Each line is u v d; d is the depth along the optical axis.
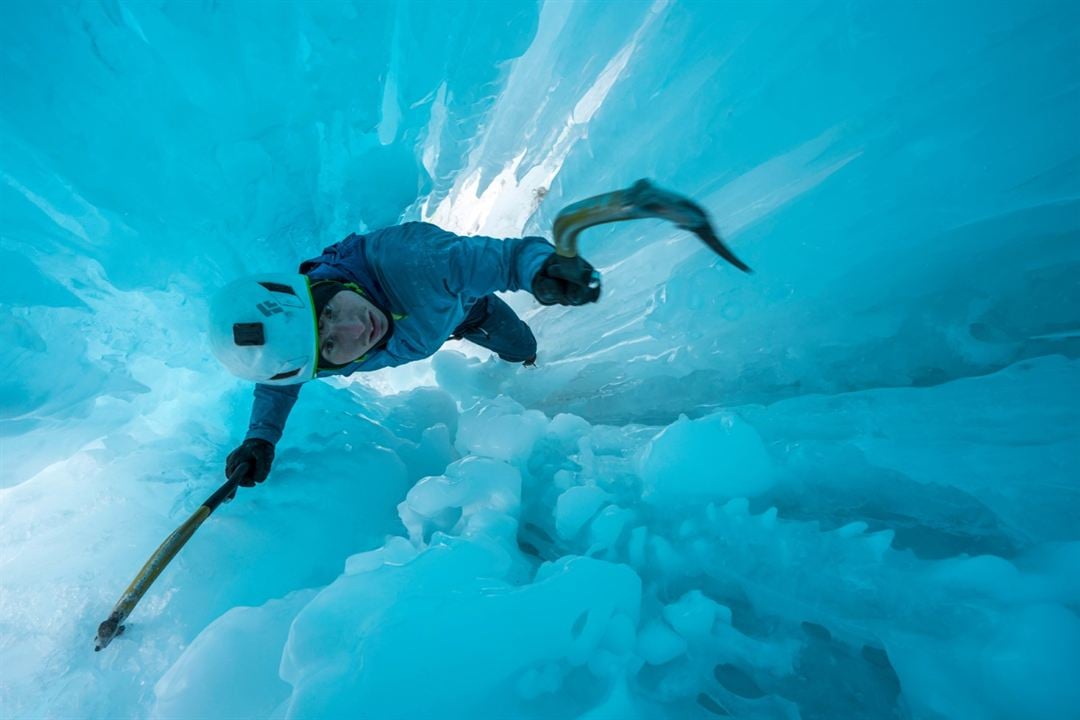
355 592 1.42
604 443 2.11
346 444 2.29
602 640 1.33
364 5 2.42
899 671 1.18
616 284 2.61
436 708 1.22
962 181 1.83
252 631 1.52
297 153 2.79
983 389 1.70
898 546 1.42
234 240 2.83
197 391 2.87
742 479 1.63
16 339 2.13
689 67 2.30
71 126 2.26
